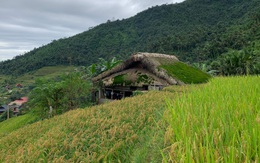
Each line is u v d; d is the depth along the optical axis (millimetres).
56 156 7277
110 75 23531
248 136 2883
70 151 7516
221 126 3459
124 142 7508
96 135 8375
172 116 4359
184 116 4082
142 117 9312
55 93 21359
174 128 3695
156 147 4539
